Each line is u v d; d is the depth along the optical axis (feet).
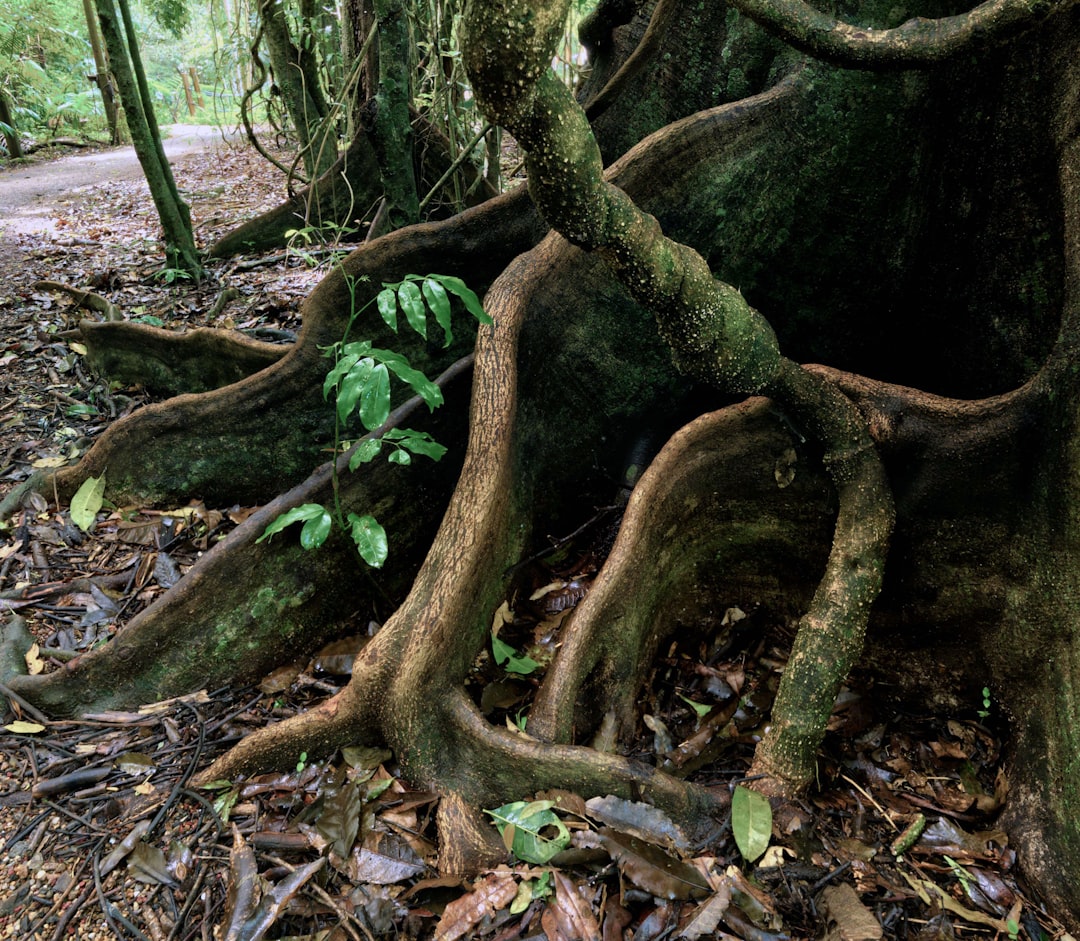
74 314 19.67
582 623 8.38
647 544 9.02
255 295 20.93
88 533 11.92
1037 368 8.66
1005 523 8.36
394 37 15.02
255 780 7.96
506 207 11.86
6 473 13.34
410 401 10.73
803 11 6.33
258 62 21.12
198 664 9.39
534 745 7.59
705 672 9.52
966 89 8.56
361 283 11.98
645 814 7.26
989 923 6.98
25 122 56.08
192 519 12.35
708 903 6.61
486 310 9.68
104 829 7.55
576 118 4.88
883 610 9.23
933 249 9.46
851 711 9.02
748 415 9.38
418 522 10.85
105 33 19.25
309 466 12.73
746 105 9.74
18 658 9.32
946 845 7.66
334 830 7.23
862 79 8.99
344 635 10.39
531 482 10.34
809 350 10.62
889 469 8.74
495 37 4.07
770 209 9.80
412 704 7.88
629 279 6.10
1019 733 8.29
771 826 7.30
